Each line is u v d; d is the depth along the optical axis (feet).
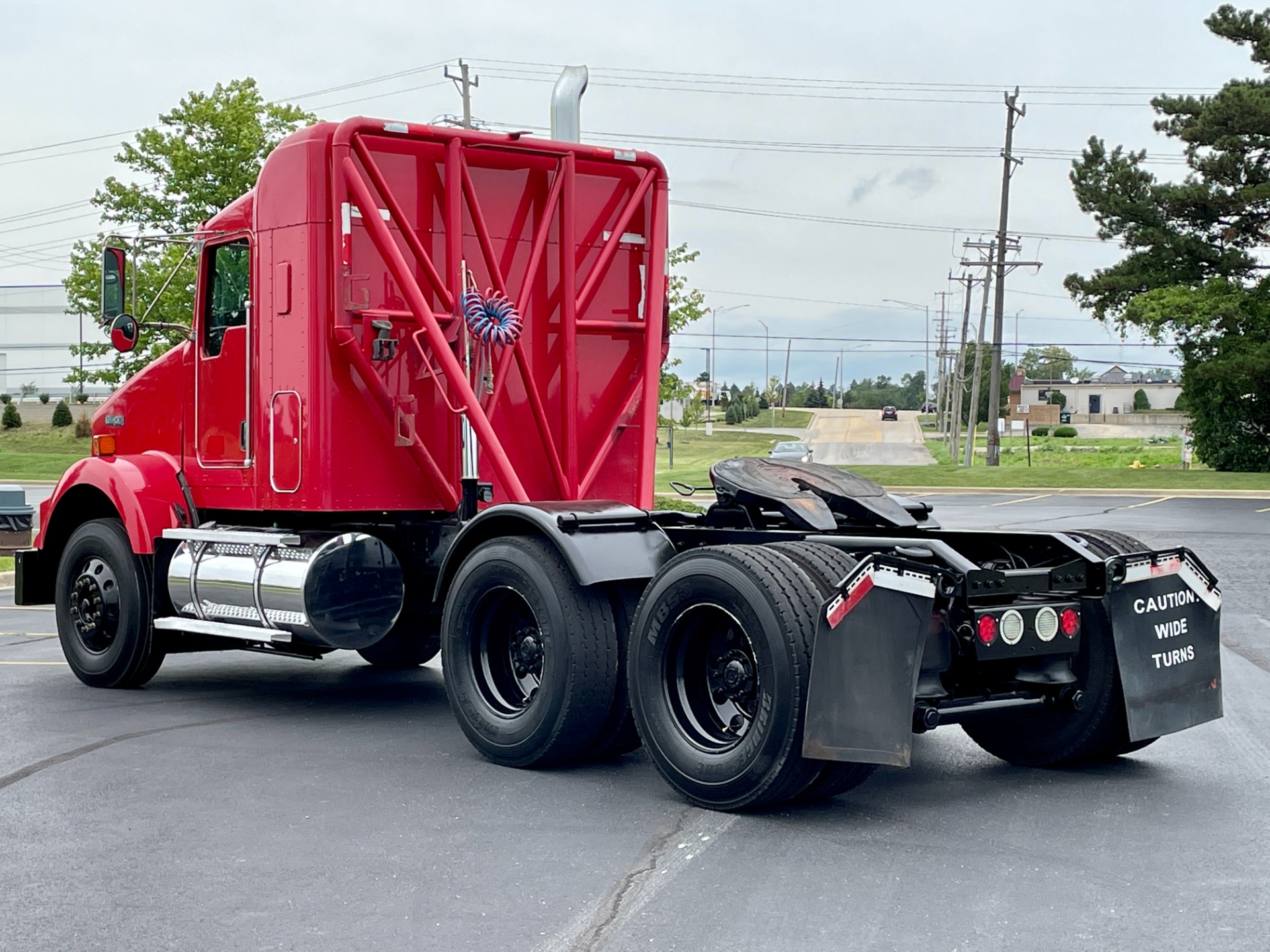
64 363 334.85
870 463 225.56
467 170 26.04
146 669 29.48
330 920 14.69
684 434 350.84
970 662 20.79
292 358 25.76
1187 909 14.93
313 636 25.21
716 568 19.02
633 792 20.49
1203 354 161.17
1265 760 22.58
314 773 21.75
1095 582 20.74
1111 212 160.45
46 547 31.63
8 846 17.63
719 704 19.86
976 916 14.70
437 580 26.13
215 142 87.40
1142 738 20.89
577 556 20.85
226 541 27.02
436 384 26.11
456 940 14.06
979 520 88.02
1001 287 176.24
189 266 66.95
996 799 19.98
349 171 24.82
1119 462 201.26
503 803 19.81
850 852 17.19
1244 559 60.13
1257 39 158.71
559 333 27.25
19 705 27.96
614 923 14.55
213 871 16.47
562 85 29.37
